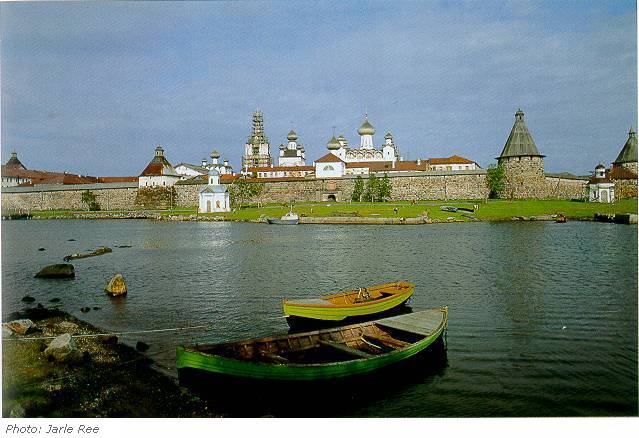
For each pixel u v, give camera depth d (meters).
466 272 47.00
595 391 21.06
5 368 22.09
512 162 144.12
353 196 156.25
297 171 183.50
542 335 27.97
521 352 25.34
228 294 39.59
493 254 57.84
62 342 23.61
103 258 60.41
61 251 67.88
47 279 47.00
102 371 22.55
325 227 101.75
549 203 126.81
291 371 19.58
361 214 116.31
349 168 176.38
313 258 57.66
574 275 44.53
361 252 61.91
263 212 129.88
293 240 77.12
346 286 42.06
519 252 58.94
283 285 42.78
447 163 171.38
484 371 23.00
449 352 25.41
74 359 23.12
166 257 60.59
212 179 145.25
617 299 35.69
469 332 28.61
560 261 52.09
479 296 37.31
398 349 22.08
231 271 50.03
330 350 22.84
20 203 178.50
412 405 19.94
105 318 32.72
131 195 174.25
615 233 77.56
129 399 19.88
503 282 42.16
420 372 22.94
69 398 19.83
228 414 19.08
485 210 117.56
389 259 55.75
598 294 37.22
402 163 175.88
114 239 83.19
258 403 19.73
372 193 151.75
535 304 34.66
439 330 24.77
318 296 38.66
